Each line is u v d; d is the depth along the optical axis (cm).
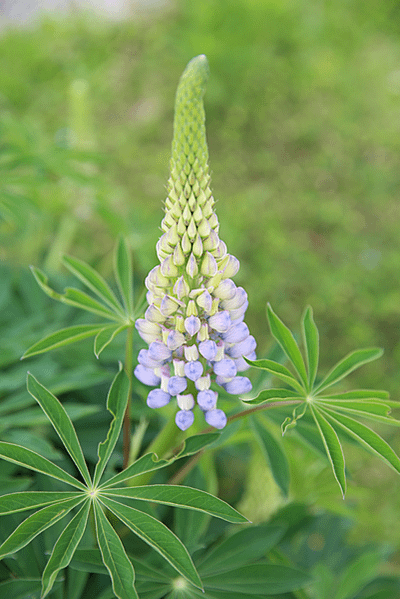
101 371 100
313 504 107
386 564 153
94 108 294
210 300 85
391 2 353
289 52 323
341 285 233
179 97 83
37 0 341
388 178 275
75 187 148
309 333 91
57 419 87
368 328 223
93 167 155
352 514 108
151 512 91
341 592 105
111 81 308
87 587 93
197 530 95
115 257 97
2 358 102
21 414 98
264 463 103
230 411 97
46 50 317
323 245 249
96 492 86
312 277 235
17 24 335
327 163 280
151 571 92
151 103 300
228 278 87
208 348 85
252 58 300
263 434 94
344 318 225
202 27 314
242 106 296
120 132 284
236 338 87
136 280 123
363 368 211
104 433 102
